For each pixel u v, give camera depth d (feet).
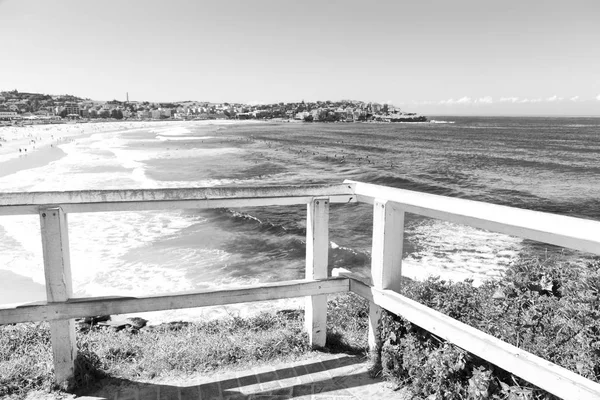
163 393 9.77
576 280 12.62
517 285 12.81
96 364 10.82
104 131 442.09
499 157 170.19
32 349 11.85
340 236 51.44
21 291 31.71
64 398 9.59
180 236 48.78
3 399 9.50
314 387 9.97
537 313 10.61
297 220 58.75
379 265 10.16
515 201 81.51
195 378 10.40
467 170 130.11
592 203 78.95
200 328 14.06
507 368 7.16
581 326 9.53
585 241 6.18
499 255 42.60
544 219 6.60
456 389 8.61
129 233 50.01
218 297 10.03
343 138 307.37
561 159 161.48
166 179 105.70
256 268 37.60
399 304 9.47
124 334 13.92
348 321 14.20
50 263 9.20
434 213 8.79
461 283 13.12
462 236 50.75
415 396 9.36
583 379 6.17
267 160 158.92
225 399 9.52
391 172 125.08
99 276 35.01
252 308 23.91
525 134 344.90
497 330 9.87
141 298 9.55
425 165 144.15
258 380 10.29
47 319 9.26
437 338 9.37
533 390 7.84
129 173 117.91
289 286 10.58
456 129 447.83
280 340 11.91
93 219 57.41
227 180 104.73
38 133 386.32
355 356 11.46
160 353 11.42
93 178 106.32
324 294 10.94
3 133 372.17
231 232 50.98
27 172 122.52
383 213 9.84
